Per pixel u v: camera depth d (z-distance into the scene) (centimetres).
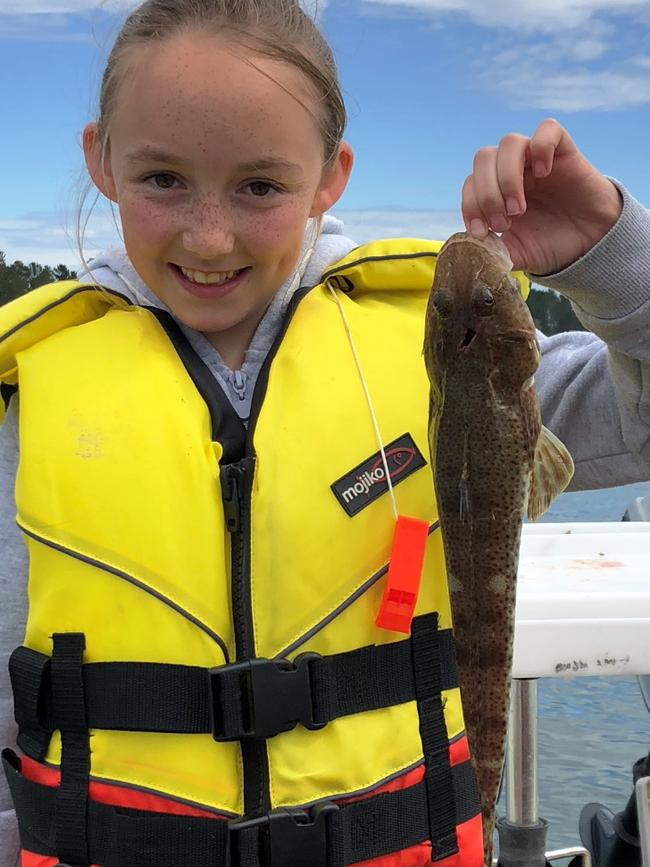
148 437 57
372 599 56
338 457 58
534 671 60
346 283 68
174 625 54
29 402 58
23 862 55
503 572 54
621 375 62
